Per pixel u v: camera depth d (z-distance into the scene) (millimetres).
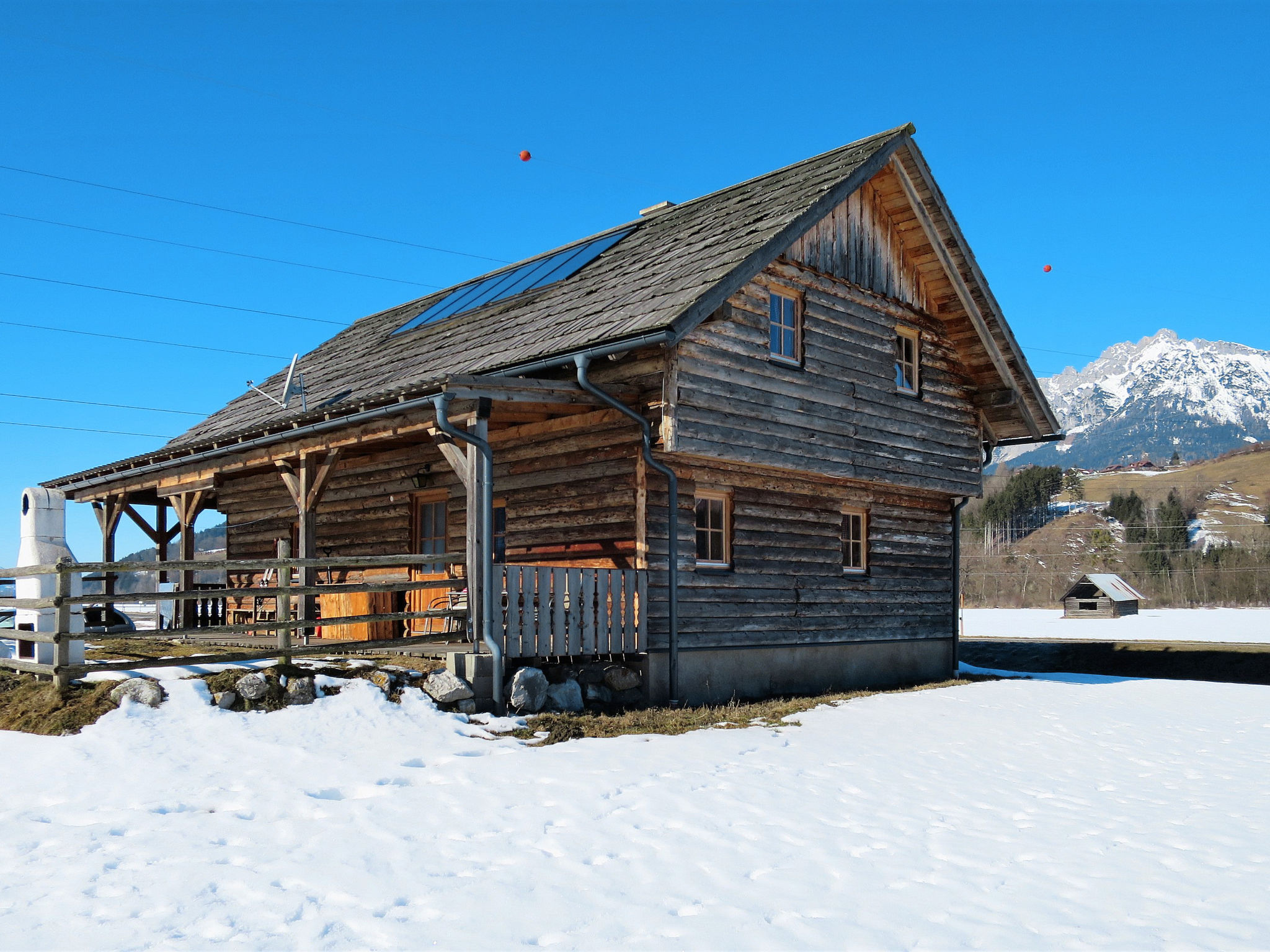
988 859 6129
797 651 14961
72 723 9211
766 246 12977
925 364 17359
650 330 11336
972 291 17500
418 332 19078
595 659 12367
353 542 17422
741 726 11133
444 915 5055
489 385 10938
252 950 4621
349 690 10062
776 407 13984
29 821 6918
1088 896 5434
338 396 16516
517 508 14258
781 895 5383
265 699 9758
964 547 119750
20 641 11672
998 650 24375
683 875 5691
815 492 15500
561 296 15422
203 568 10312
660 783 7914
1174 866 6031
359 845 6234
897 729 11273
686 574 13117
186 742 8797
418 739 9289
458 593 13070
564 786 7754
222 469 14875
